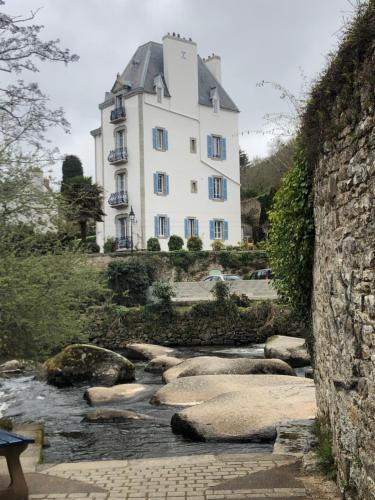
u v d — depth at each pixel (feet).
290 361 55.93
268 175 144.25
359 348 14.03
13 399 43.32
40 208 37.47
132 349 69.87
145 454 25.91
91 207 111.55
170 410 34.60
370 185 12.81
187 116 136.77
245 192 174.40
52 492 17.57
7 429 28.27
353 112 13.87
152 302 97.25
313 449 19.93
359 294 13.89
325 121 16.58
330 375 18.10
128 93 131.03
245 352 70.49
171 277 116.47
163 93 132.87
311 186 21.22
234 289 104.47
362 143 13.37
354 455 14.53
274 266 26.05
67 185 42.47
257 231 151.33
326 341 18.78
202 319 87.61
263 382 36.42
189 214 135.44
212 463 19.95
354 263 14.28
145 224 127.65
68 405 40.06
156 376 52.08
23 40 27.99
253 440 25.77
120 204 130.41
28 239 37.45
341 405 16.07
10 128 34.30
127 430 30.71
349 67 13.97
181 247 126.93
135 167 129.70
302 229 22.03
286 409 27.43
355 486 14.42
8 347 36.65
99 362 49.06
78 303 40.09
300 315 24.09
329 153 16.81
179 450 25.90
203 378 37.76
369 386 13.24
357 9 13.58
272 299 91.25
